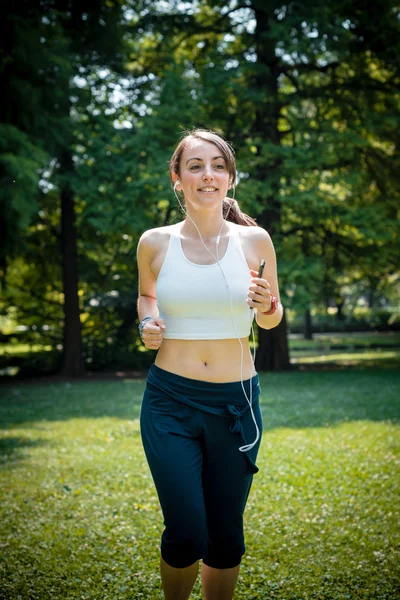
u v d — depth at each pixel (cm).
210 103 1591
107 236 1820
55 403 1138
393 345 2805
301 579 351
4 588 344
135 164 1467
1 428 877
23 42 1270
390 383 1329
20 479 579
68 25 1562
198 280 269
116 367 1883
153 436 263
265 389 1273
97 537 422
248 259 284
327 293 1931
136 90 1702
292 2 1521
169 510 250
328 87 1684
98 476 585
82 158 1492
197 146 278
